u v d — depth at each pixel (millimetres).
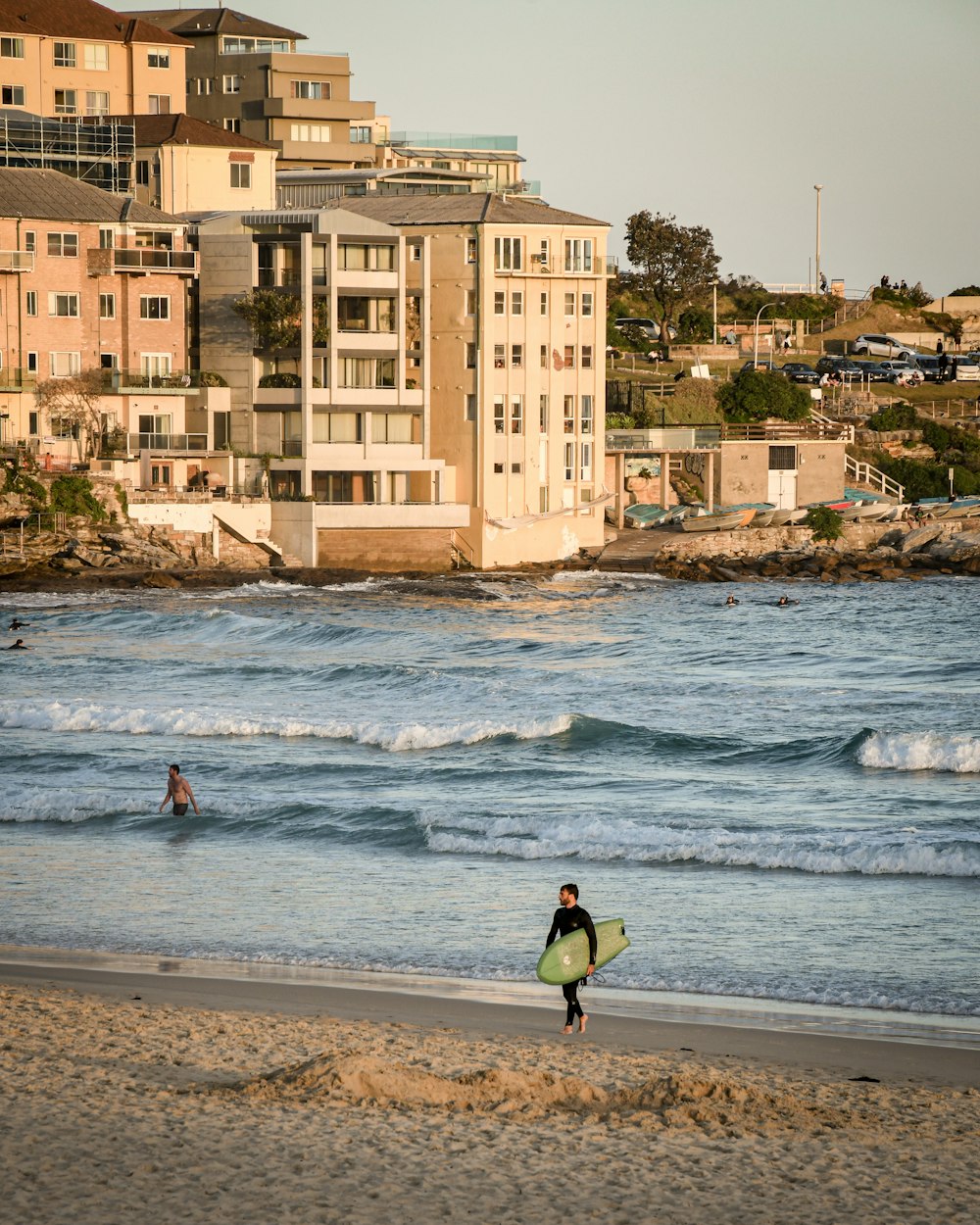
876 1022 49250
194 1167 34250
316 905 66625
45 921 63344
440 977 54938
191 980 53562
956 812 87375
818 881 71188
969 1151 36781
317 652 159000
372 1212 32469
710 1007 51031
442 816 83562
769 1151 36312
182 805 85812
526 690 132500
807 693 133875
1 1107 37562
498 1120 37594
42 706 117438
